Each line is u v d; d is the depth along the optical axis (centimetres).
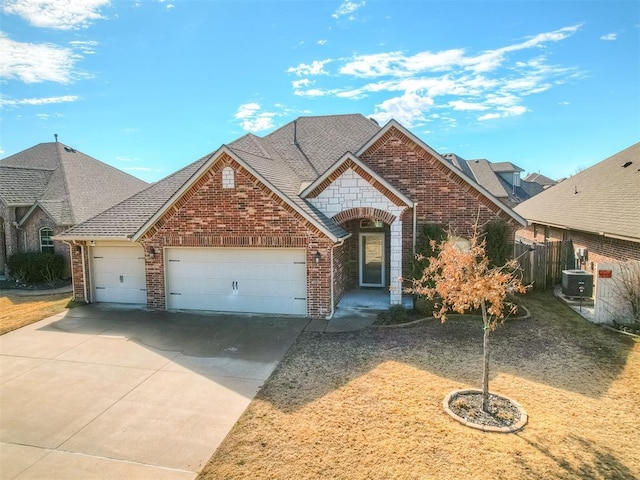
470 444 685
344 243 1695
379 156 1636
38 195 2339
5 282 2128
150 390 907
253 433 733
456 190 1589
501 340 1167
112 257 1634
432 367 990
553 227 2330
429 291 870
